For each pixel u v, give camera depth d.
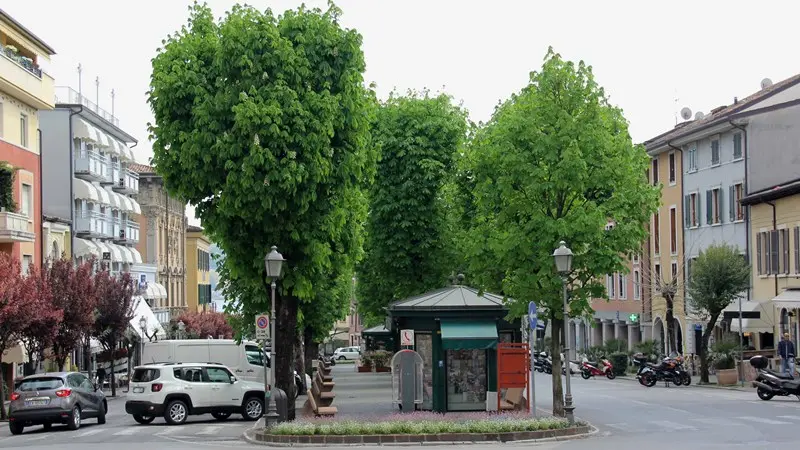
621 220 30.25
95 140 70.31
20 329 37.25
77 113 67.44
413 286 46.19
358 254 32.50
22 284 37.50
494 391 30.02
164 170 29.39
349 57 29.92
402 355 30.27
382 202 45.41
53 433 31.12
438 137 45.47
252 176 28.08
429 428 24.23
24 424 32.56
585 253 29.88
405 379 30.27
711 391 43.16
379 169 45.53
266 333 30.66
